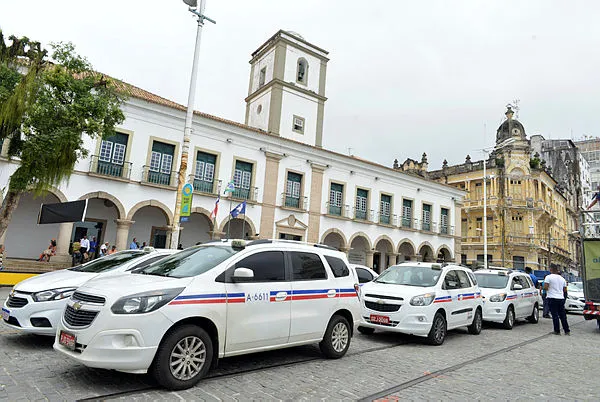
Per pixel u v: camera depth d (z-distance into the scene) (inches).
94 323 171.2
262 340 216.5
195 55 509.4
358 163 1133.7
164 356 176.6
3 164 641.0
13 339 257.9
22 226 734.5
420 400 188.2
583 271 487.5
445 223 1384.1
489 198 1622.8
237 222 924.6
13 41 469.7
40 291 246.8
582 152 3122.5
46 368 202.7
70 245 770.8
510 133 1738.4
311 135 1187.9
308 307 243.1
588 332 474.9
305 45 1211.2
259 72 1245.1
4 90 423.8
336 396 187.0
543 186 1718.8
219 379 201.2
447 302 355.9
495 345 354.6
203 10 519.8
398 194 1238.3
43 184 456.1
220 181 875.4
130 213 756.6
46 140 431.8
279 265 237.6
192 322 193.2
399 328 323.0
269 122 1122.7
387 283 374.0
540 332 460.8
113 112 483.2
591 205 616.7
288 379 208.7
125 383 185.6
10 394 165.2
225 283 205.9
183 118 829.8
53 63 479.8
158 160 802.8
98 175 720.3
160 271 217.6
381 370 239.9
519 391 211.6
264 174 952.9
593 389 222.8
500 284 501.7
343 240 1083.3
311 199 1029.8
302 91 1176.2
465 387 213.3
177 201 480.4
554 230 1862.7
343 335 267.6
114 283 189.9
